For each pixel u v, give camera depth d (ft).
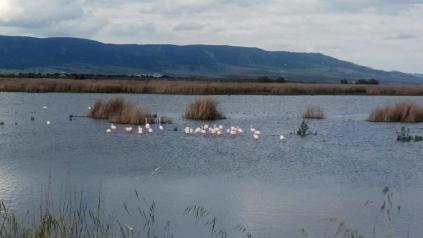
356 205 53.83
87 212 50.08
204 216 49.55
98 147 86.69
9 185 60.08
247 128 118.21
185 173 67.56
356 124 129.29
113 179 63.77
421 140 99.50
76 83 271.49
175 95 249.75
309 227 46.83
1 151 81.92
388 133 111.14
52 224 42.88
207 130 105.81
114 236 43.52
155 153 81.56
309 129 117.39
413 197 57.06
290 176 66.69
